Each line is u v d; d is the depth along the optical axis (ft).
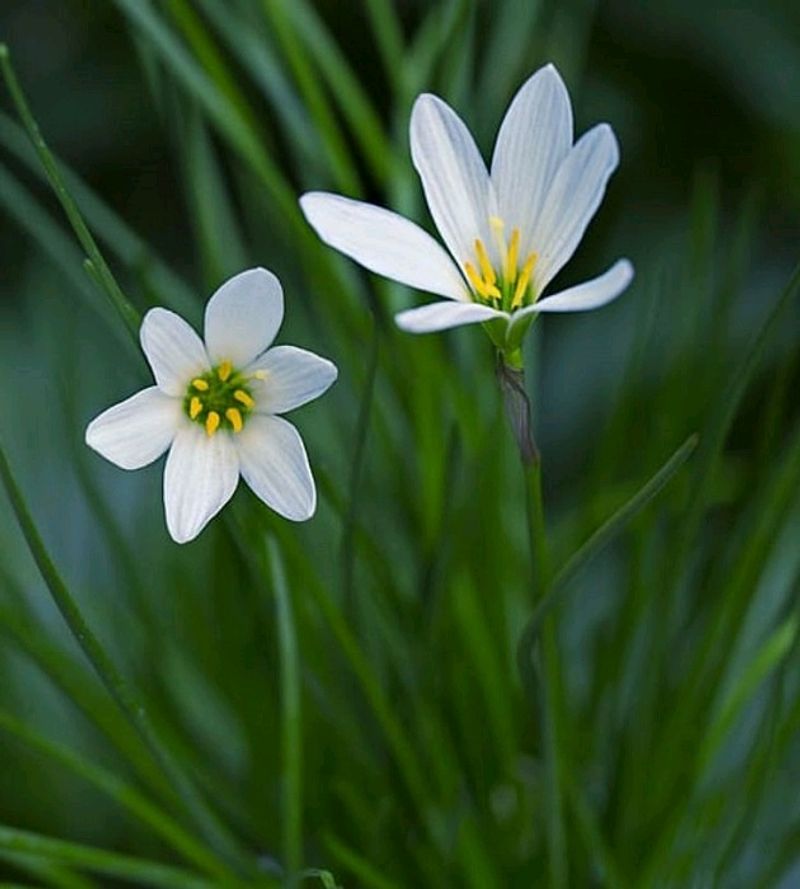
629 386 2.84
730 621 2.70
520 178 2.36
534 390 3.06
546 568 2.42
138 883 3.04
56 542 3.11
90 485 2.83
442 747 2.75
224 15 2.80
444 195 2.36
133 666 2.88
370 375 2.48
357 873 2.67
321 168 2.88
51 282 3.38
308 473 2.34
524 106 2.36
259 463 2.35
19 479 3.17
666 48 3.91
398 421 2.89
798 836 2.69
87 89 4.00
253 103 3.58
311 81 2.76
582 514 2.88
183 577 2.90
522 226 2.37
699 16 3.89
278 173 2.74
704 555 2.99
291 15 2.85
